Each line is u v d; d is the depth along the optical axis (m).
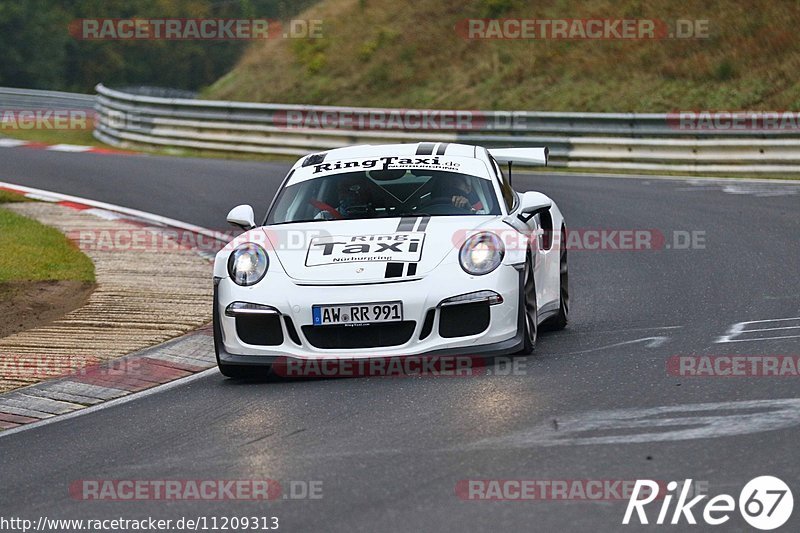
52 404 22.20
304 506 14.31
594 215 48.38
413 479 15.02
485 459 15.70
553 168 69.50
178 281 36.19
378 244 22.80
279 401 20.55
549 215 27.16
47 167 70.50
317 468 15.93
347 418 18.69
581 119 69.94
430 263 22.06
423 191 25.14
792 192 53.66
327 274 22.08
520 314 22.20
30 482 16.73
